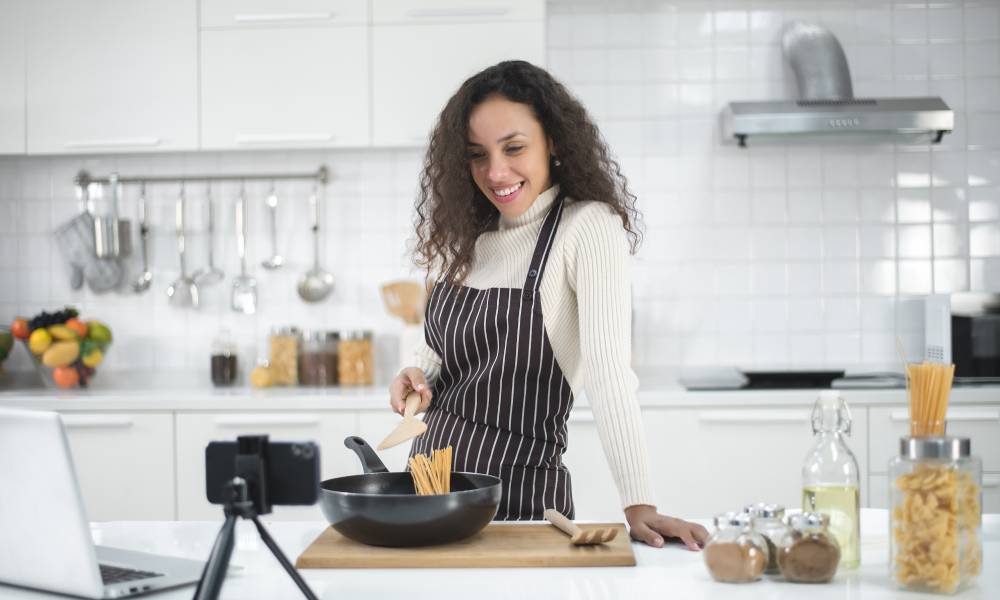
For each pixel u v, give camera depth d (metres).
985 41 3.52
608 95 3.59
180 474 3.11
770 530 1.16
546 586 1.12
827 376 3.18
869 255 3.54
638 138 3.58
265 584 1.15
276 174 3.67
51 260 3.73
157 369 3.70
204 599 0.94
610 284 1.60
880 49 3.54
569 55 3.60
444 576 1.17
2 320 3.71
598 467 3.02
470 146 1.70
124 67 3.38
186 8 3.36
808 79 3.37
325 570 1.21
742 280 3.56
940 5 3.53
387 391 3.29
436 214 1.79
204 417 3.11
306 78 3.33
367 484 1.45
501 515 1.62
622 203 1.75
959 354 3.17
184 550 1.33
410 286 3.46
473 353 1.70
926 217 3.53
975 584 1.12
